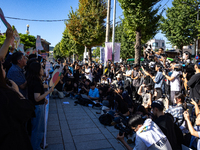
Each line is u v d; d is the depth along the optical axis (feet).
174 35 74.74
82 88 28.40
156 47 169.89
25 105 4.86
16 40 13.44
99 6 63.36
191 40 70.23
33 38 92.32
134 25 35.65
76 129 14.92
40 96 9.04
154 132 7.07
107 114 16.07
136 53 37.42
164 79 19.12
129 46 106.73
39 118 9.48
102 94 23.66
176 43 74.59
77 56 135.74
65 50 166.50
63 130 14.61
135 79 24.16
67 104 23.98
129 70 25.25
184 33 70.85
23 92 9.70
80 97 23.90
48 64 20.52
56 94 30.12
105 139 13.04
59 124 16.03
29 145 4.83
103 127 15.44
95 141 12.68
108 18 39.75
